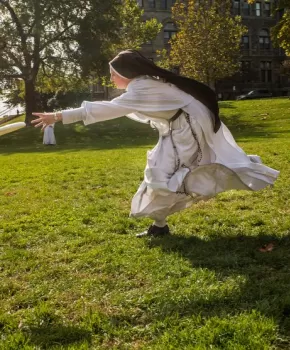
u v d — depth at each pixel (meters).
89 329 2.86
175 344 2.60
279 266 3.78
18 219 5.89
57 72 34.94
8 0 32.34
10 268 4.07
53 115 3.98
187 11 40.97
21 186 9.08
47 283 3.68
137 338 2.76
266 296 3.17
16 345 2.71
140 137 27.19
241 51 67.50
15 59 33.72
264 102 36.31
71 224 5.51
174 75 4.24
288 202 6.03
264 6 69.38
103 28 32.78
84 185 8.55
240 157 4.44
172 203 4.33
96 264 4.06
